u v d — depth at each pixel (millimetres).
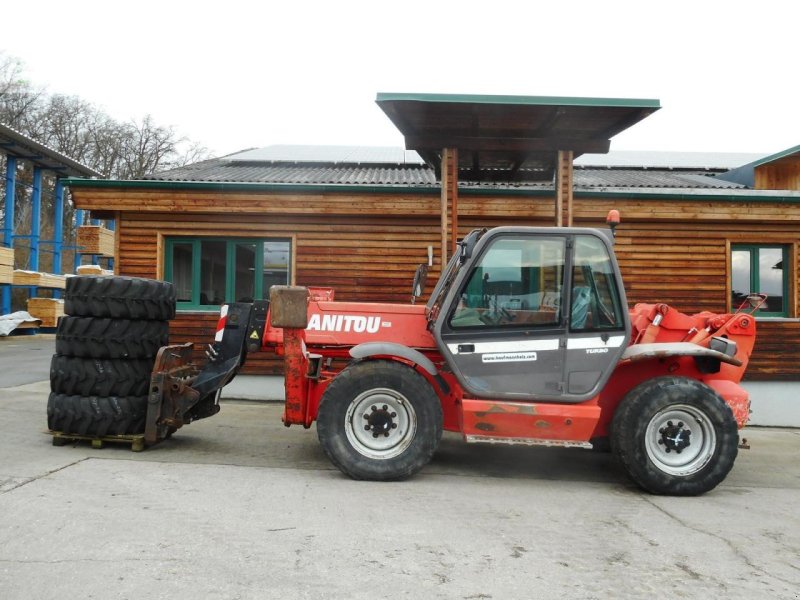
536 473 6020
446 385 5688
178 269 9727
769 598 3258
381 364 5426
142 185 9266
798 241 9711
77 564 3330
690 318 6066
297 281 9594
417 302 9516
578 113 7668
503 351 5418
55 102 46281
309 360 5781
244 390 9516
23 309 30703
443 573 3406
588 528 4309
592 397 5395
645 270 9680
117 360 5965
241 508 4379
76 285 6004
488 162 9820
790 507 5086
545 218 9336
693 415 5410
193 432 7086
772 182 10930
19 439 6320
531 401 5430
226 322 6340
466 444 7219
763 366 9578
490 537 4020
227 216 9578
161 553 3508
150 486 4816
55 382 6012
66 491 4578
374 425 5387
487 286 5484
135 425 6000
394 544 3809
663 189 9898
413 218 9578
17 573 3205
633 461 5305
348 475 5359
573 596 3193
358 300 9586
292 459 6027
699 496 5367
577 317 5449
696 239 9703
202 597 3000
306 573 3326
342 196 9297
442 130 8453
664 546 4000
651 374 5844
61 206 29281
